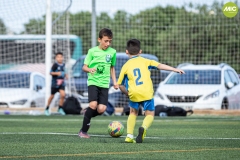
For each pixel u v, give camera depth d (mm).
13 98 48562
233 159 14508
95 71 20609
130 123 19188
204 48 53000
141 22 58562
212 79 44312
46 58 42094
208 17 54094
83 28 62438
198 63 53188
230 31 51594
